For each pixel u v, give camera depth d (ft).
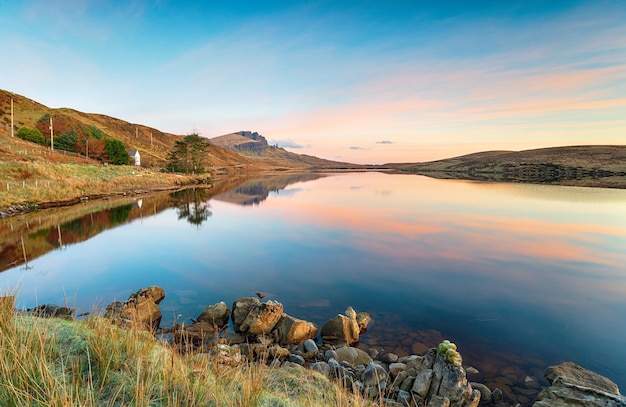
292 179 348.79
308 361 28.02
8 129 244.83
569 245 72.54
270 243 73.72
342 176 424.05
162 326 34.30
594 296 44.70
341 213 117.29
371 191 204.64
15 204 97.81
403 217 108.58
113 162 242.78
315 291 45.80
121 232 82.43
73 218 93.20
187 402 11.55
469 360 29.30
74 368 13.08
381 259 61.46
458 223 98.02
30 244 66.64
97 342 14.99
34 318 18.60
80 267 54.03
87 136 249.96
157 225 92.89
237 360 23.36
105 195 144.56
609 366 28.76
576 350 31.30
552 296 44.68
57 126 249.96
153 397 12.19
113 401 11.27
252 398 13.85
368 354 30.01
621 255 64.85
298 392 18.04
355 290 46.29
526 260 61.16
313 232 85.61
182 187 218.59
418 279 50.90
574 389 21.49
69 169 158.92
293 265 57.47
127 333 17.60
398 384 23.85
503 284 49.06
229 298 42.73
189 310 38.78
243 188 228.22
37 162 148.97
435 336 33.88
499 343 32.45
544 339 33.32
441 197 167.53
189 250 66.80
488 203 142.20
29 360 12.03
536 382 25.80
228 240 76.23
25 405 9.89
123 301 39.06
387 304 41.81
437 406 20.72
